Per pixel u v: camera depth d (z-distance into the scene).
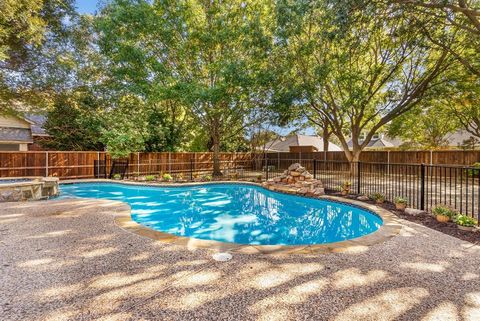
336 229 5.48
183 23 13.01
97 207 6.07
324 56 11.05
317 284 2.45
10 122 16.70
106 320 1.88
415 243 3.65
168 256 3.11
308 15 9.87
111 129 13.66
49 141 15.33
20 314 1.94
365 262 2.98
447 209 4.94
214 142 14.91
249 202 8.39
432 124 19.14
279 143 26.28
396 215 5.44
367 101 12.35
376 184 10.66
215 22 12.71
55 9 11.66
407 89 12.27
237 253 3.24
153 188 10.89
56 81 12.83
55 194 8.26
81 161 12.52
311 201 8.18
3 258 3.01
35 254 3.14
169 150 16.44
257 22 11.17
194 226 5.73
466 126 17.52
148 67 13.12
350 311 2.02
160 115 16.72
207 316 1.94
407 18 7.90
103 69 15.05
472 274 2.68
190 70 13.73
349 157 14.14
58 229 4.23
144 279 2.52
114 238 3.78
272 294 2.27
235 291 2.31
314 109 14.48
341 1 6.66
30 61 11.70
